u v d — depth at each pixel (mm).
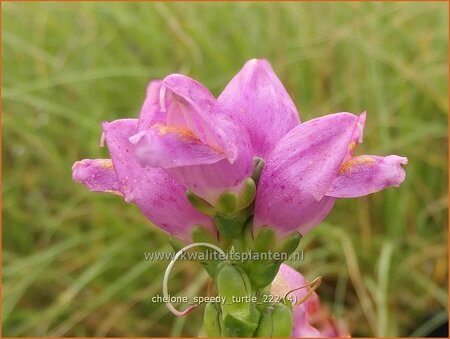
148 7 330
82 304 261
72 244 259
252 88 96
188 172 88
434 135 283
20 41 310
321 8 336
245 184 89
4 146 303
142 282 265
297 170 91
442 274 258
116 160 93
